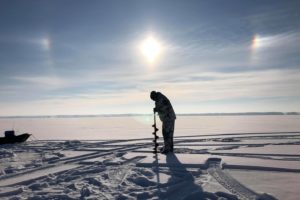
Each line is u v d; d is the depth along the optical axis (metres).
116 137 26.11
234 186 6.47
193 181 6.97
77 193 6.30
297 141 15.12
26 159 11.16
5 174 8.30
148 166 8.73
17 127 55.00
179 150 11.67
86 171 8.32
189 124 53.78
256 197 5.59
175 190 6.32
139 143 15.55
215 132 28.59
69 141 16.88
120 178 7.38
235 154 10.51
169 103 10.88
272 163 8.55
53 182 7.27
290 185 6.43
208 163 8.89
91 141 17.44
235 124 50.34
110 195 6.02
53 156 11.20
